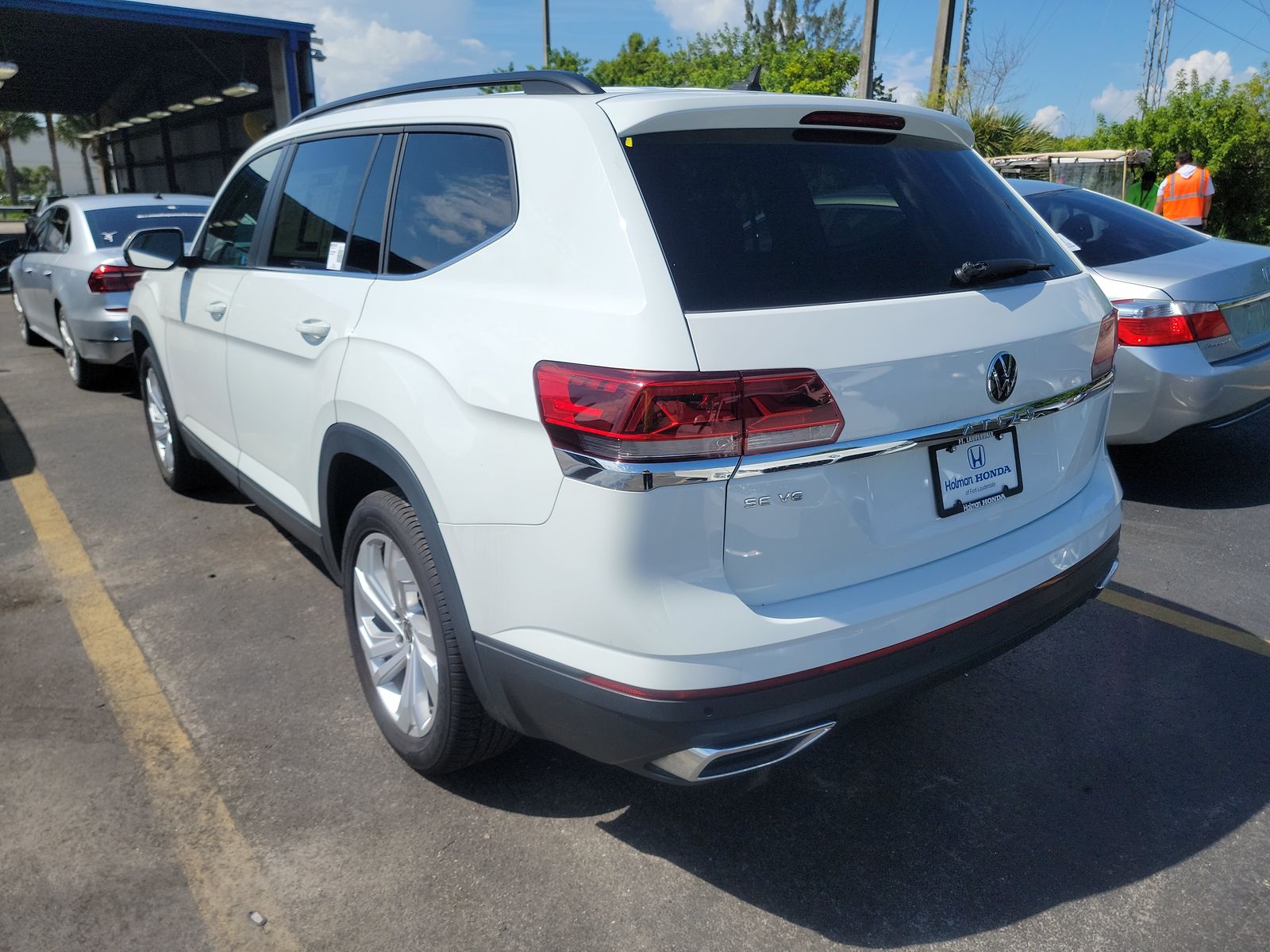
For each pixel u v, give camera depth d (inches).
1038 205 224.7
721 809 105.0
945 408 85.0
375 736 117.2
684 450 72.7
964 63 951.0
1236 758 113.3
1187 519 188.5
